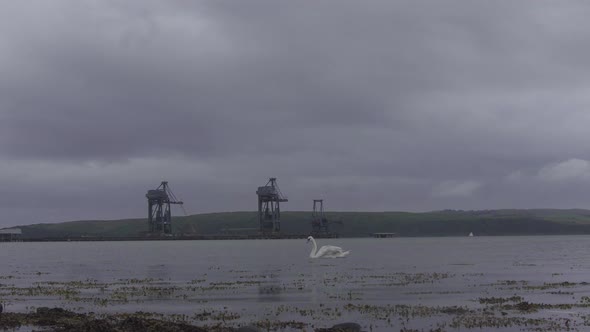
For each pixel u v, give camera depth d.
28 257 111.75
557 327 25.56
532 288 40.78
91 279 51.78
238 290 40.38
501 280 47.41
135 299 35.75
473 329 25.30
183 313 30.00
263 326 26.08
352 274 54.84
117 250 157.88
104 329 24.17
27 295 38.31
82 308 32.09
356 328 24.53
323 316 28.61
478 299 34.56
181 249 162.50
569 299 34.44
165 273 59.03
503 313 29.02
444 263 74.75
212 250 150.12
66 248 186.50
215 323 26.89
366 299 34.88
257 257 100.75
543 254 105.75
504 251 123.94
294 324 26.42
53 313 28.64
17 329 25.09
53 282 48.53
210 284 45.16
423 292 38.44
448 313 29.22
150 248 177.25
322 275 53.72
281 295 37.16
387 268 64.25
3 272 63.00
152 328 24.19
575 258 88.69
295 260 86.75
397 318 27.89
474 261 80.00
